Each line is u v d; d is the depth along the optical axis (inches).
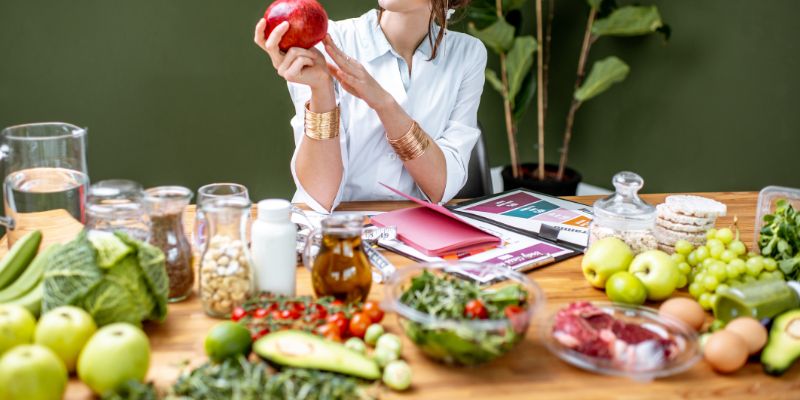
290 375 39.8
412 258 59.2
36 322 45.8
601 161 146.6
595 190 147.9
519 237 64.1
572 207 72.1
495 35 126.3
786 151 136.5
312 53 60.9
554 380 43.7
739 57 132.4
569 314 46.6
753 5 129.8
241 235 49.7
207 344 42.4
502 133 147.9
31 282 47.1
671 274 52.6
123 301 44.0
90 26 121.6
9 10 118.3
